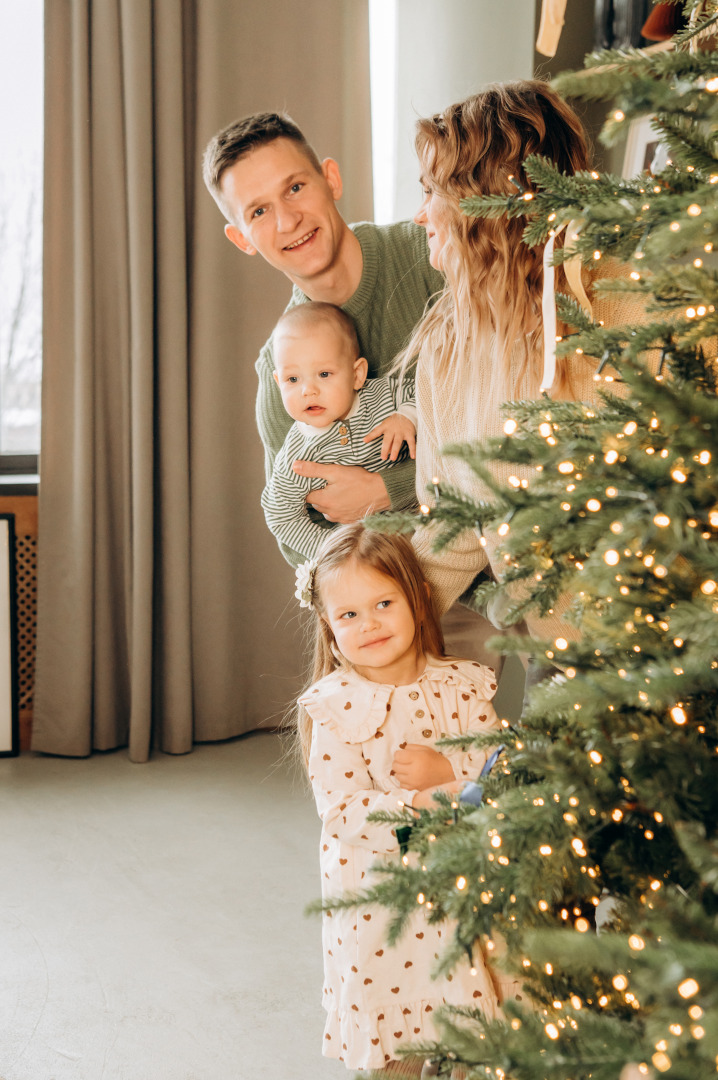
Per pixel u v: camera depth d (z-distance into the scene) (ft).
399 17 8.68
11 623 8.46
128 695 8.71
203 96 8.19
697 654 2.00
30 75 8.62
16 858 6.59
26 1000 5.04
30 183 8.76
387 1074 2.57
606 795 2.40
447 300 4.22
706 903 2.18
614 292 2.69
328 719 4.16
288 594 9.05
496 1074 2.31
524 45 7.42
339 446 5.18
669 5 6.16
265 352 5.55
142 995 5.10
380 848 3.78
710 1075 1.73
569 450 2.41
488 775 2.91
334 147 8.53
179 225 8.24
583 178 2.71
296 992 5.14
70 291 8.20
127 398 8.29
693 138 2.52
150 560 8.32
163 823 7.16
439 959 2.64
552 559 2.60
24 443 9.16
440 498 2.69
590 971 2.39
